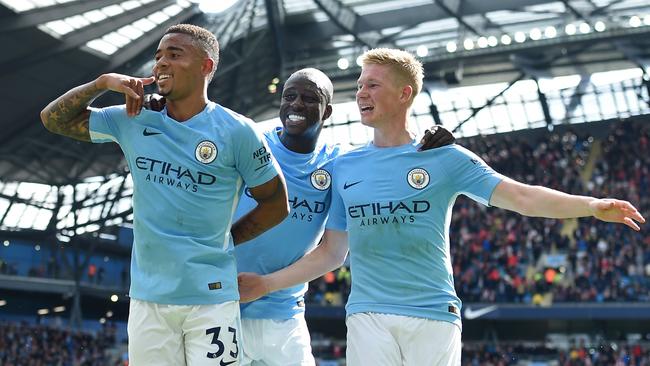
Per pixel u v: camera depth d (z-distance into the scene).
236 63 41.78
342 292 42.00
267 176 4.67
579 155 49.66
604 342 37.84
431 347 5.03
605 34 40.03
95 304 51.78
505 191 5.05
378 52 5.33
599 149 50.22
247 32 40.41
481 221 43.84
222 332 4.39
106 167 49.38
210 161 4.46
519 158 48.88
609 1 38.88
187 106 4.55
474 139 52.34
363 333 5.08
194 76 4.50
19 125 41.50
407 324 5.01
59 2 33.31
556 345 38.97
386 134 5.35
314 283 43.00
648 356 36.53
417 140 5.36
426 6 40.53
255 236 4.93
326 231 5.66
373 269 5.15
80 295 47.97
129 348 4.50
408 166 5.18
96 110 4.66
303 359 6.18
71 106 4.54
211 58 4.56
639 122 50.31
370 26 41.72
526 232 42.59
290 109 6.12
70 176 49.03
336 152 6.41
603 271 38.88
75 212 46.53
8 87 38.19
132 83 4.41
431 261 5.12
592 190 45.75
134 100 4.43
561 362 37.19
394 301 5.06
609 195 44.88
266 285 5.43
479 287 40.09
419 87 5.39
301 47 44.44
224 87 46.56
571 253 39.97
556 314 38.38
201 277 4.38
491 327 43.47
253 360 6.07
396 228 5.11
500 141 52.91
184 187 4.43
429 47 43.59
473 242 42.69
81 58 38.16
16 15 32.47
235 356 4.44
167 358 4.41
